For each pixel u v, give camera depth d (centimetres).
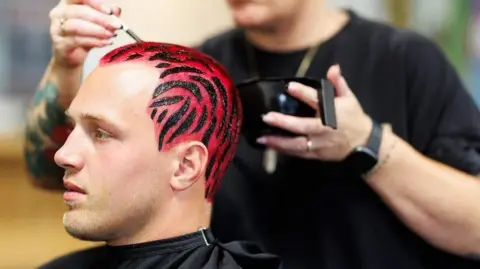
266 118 85
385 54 102
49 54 182
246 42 107
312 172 99
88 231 74
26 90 181
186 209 77
